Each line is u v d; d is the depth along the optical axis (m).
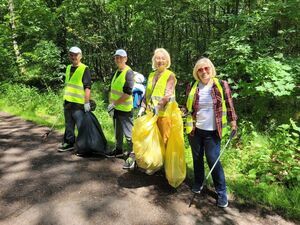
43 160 5.32
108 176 4.75
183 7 9.83
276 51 7.57
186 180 4.71
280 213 3.99
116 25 11.81
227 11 9.24
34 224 3.57
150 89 4.59
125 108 5.07
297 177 4.57
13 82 12.36
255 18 7.25
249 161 5.20
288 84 6.13
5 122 7.89
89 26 12.05
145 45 11.63
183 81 9.75
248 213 3.96
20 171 4.89
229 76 7.37
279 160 5.12
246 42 7.52
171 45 10.87
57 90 10.94
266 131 6.60
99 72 12.72
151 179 4.69
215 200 4.20
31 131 7.04
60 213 3.78
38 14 11.31
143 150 4.29
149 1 9.66
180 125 4.34
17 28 12.66
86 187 4.41
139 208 3.93
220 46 7.42
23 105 9.42
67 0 10.98
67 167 5.05
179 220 3.73
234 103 7.83
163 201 4.11
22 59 12.55
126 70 5.05
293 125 5.50
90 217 3.71
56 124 7.61
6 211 3.81
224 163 5.19
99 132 5.53
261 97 7.45
